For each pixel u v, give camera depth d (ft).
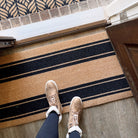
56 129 3.20
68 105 3.74
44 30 3.59
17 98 3.74
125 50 2.86
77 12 3.62
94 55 3.73
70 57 3.73
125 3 2.60
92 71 3.74
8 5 3.56
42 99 3.74
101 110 3.75
